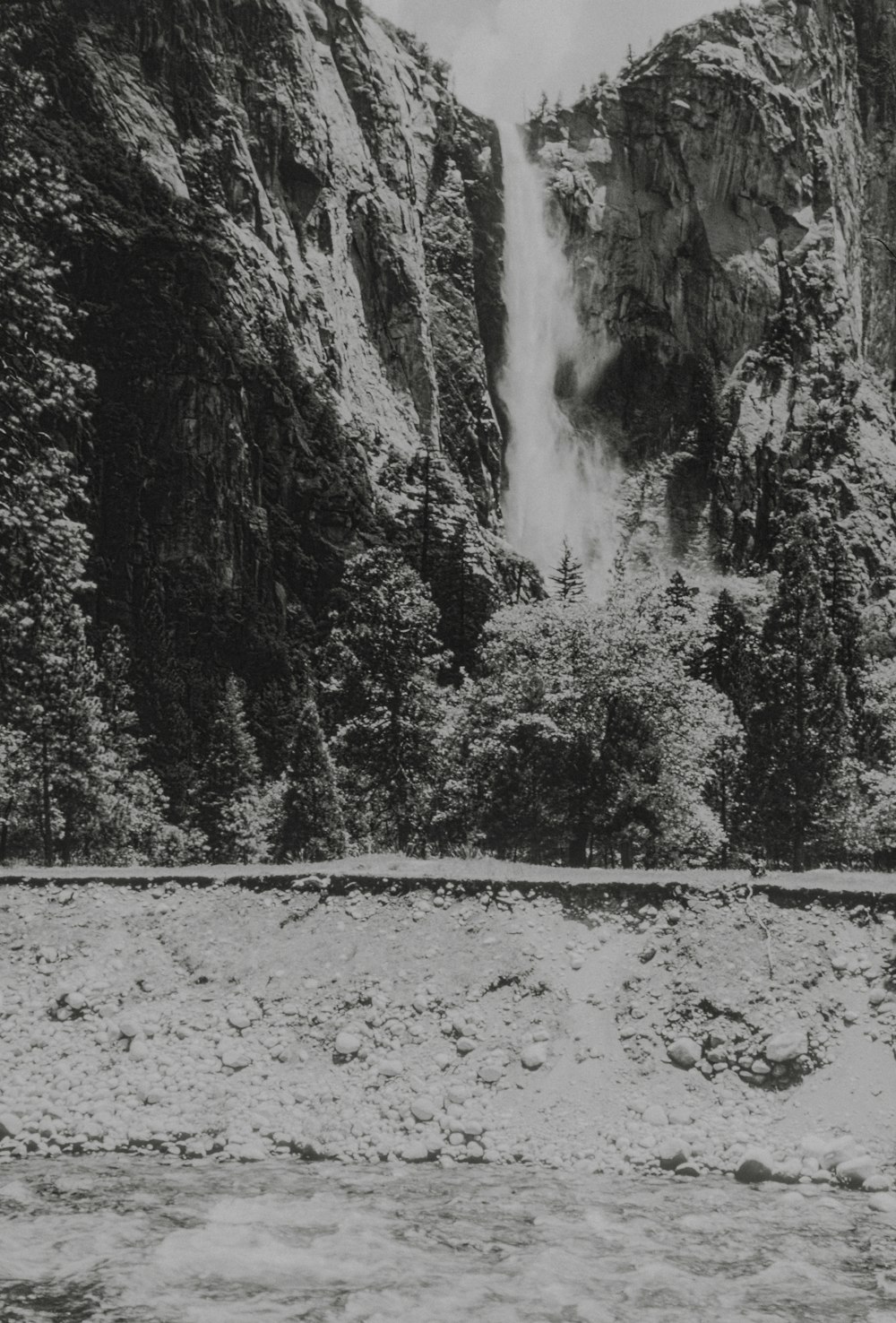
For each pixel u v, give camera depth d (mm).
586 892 28266
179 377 122188
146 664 102562
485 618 116812
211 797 84750
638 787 45656
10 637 30938
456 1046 25125
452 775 51062
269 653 115938
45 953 28297
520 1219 18469
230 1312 14211
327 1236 17266
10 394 26844
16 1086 24234
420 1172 21172
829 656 61219
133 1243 16625
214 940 28734
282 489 130625
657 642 48625
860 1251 17328
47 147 123062
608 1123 23016
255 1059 25141
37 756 56969
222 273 135875
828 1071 23875
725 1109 23281
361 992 26562
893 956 25969
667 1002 25578
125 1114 23359
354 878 29547
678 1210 19156
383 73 196500
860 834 58688
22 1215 17938
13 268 26797
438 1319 14281
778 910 27344
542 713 46688
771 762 59469
